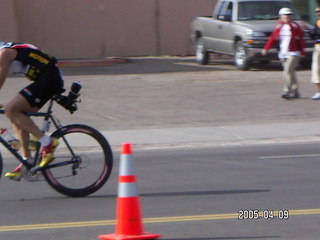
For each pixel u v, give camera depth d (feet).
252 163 72.59
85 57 188.65
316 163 71.77
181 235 44.60
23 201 56.24
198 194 57.57
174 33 193.67
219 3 162.40
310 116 103.91
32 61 54.54
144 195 57.72
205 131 94.63
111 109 111.75
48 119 56.80
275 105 112.47
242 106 112.16
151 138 90.74
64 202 55.52
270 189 58.95
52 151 55.47
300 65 157.28
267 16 151.84
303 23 150.92
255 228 46.11
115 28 190.08
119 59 179.01
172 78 144.77
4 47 54.19
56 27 186.29
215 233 45.01
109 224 47.83
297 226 46.44
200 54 169.17
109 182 63.93
